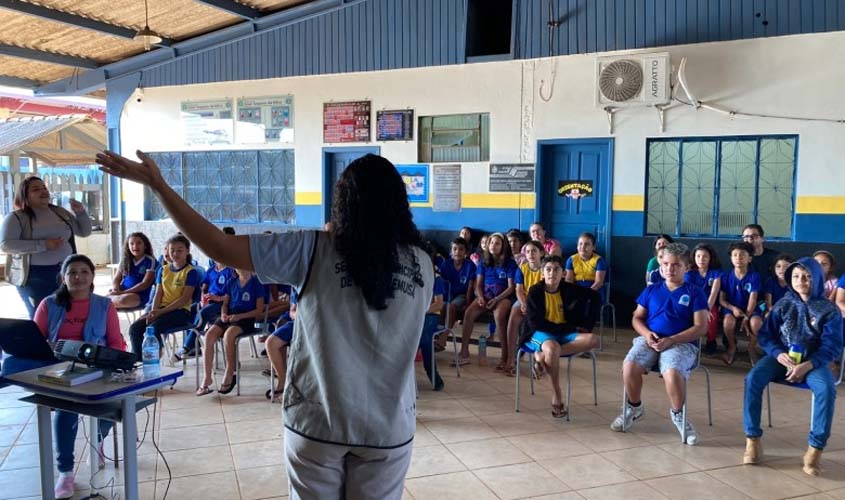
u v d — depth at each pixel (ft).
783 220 21.66
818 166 20.85
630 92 22.12
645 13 22.58
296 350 5.64
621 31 22.94
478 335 23.06
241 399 15.62
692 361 13.34
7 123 45.78
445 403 15.48
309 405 5.48
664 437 13.28
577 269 21.13
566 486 11.02
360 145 27.61
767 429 13.69
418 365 18.85
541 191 24.67
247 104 29.73
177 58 30.50
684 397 12.92
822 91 20.62
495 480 11.25
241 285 16.39
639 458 12.20
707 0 21.76
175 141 31.37
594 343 14.48
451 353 20.66
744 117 21.57
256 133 29.68
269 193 29.84
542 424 14.03
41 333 9.70
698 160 22.47
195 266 18.21
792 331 12.00
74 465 11.49
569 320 14.93
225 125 30.27
